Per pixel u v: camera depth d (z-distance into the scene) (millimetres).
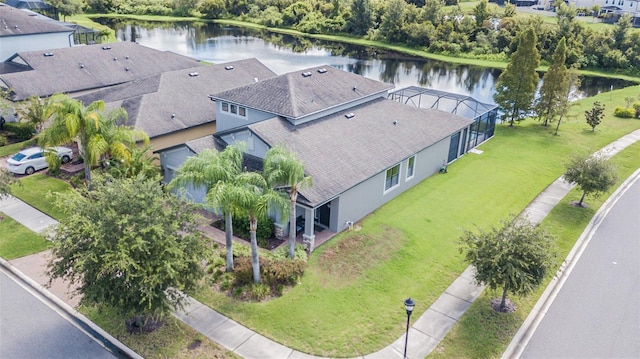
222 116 31938
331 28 106312
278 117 28172
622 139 41406
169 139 32844
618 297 20375
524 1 140375
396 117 32906
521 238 17938
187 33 101375
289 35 105375
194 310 18797
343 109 31797
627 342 17766
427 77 72438
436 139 31547
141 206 16391
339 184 24172
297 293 19906
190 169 18875
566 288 20906
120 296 15672
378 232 24953
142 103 33438
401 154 28594
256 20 116625
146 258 15664
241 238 24312
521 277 17203
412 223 26078
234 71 41844
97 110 26578
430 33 93375
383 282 20844
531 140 40656
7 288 20094
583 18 112500
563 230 25812
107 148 25672
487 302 19719
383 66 79562
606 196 30453
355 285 20562
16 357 16438
